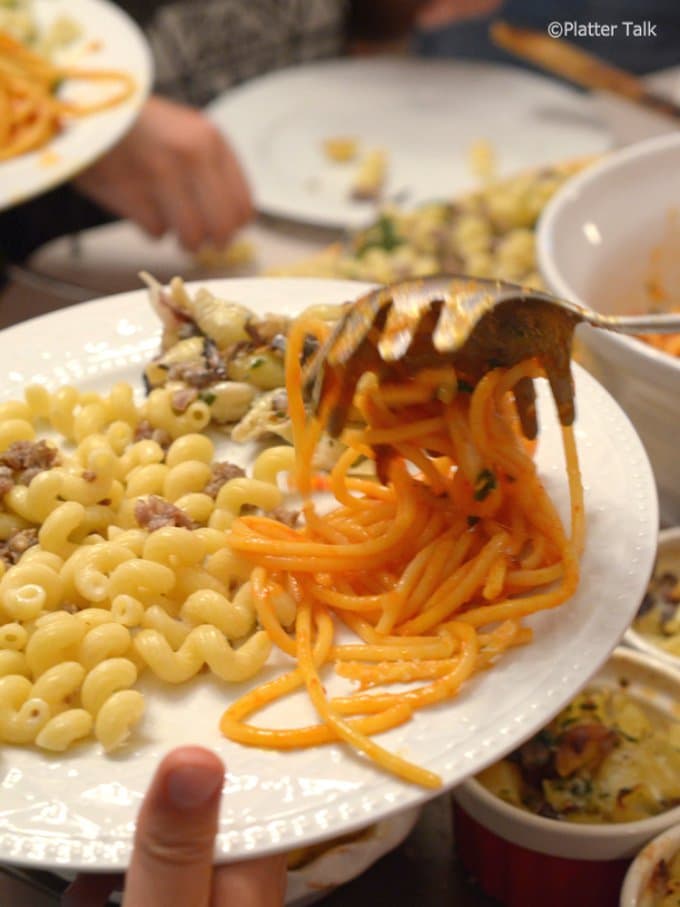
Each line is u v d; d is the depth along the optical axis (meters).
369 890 0.41
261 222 0.80
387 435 0.36
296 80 0.92
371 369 0.35
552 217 0.53
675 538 0.47
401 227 0.68
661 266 0.57
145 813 0.29
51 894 0.38
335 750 0.33
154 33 0.95
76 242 0.79
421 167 0.84
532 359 0.35
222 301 0.46
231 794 0.32
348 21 1.07
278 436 0.44
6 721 0.34
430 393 0.36
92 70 0.75
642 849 0.37
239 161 0.84
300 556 0.37
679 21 1.01
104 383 0.47
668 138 0.57
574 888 0.39
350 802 0.32
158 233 0.80
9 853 0.31
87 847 0.31
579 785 0.40
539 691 0.34
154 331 0.48
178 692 0.36
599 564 0.37
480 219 0.68
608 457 0.40
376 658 0.35
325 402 0.35
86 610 0.36
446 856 0.41
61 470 0.41
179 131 0.81
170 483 0.41
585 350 0.48
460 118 0.88
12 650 0.36
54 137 0.70
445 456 0.37
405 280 0.33
